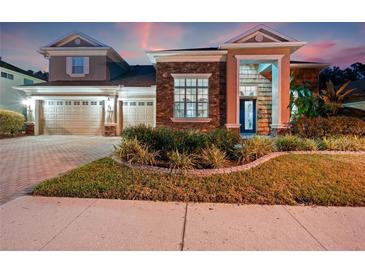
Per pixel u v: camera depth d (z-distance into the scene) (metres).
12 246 2.88
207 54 12.19
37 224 3.42
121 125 16.39
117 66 19.34
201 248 2.88
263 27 11.77
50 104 16.59
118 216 3.72
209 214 3.82
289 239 3.07
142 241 3.00
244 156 6.58
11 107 20.59
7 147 10.80
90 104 16.39
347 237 3.13
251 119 14.90
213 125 12.40
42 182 5.11
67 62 17.34
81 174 5.57
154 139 7.19
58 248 2.85
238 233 3.21
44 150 9.95
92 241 2.99
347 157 7.16
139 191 4.63
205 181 5.12
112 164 6.50
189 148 6.62
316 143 8.66
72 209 3.97
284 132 11.77
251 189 4.75
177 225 3.43
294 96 13.48
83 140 13.61
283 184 4.96
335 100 13.83
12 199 4.39
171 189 4.71
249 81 14.59
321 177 5.36
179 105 12.64
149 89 15.88
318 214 3.83
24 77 22.14
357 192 4.61
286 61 11.88
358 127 9.89
